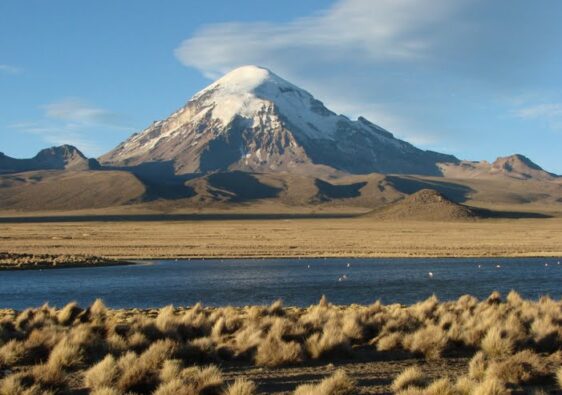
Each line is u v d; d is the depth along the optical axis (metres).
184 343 20.81
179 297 44.31
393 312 28.02
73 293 46.88
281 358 18.39
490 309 26.33
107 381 14.72
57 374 14.72
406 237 143.50
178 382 13.54
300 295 45.56
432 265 75.38
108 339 20.48
